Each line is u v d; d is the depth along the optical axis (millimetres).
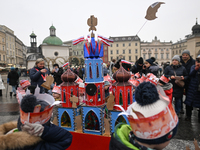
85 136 2143
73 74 2354
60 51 47938
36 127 1092
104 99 2350
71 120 2271
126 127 1098
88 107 2213
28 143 1069
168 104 864
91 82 2236
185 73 3627
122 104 2062
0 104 5973
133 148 878
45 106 1187
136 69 4848
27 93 1364
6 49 48906
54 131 1181
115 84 2119
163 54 53531
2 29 47219
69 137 1296
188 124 3488
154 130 834
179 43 60500
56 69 7844
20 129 1191
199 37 42969
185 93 4008
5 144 1025
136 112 874
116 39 40500
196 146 1153
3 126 1312
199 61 3273
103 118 2184
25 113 1115
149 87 864
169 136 851
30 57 43500
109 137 2004
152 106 837
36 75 3414
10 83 7656
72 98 2230
